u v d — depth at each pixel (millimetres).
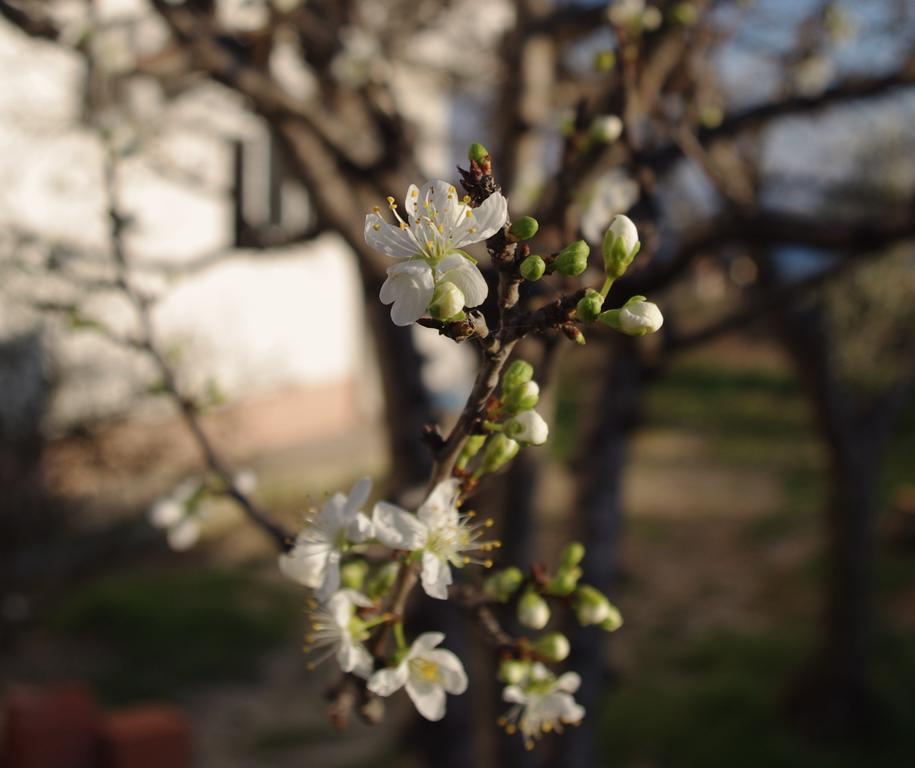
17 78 4852
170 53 3717
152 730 4797
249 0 3318
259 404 11336
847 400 6879
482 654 3346
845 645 6891
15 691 5215
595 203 2508
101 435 6535
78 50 3244
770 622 8586
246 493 2277
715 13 3445
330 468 11844
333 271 12812
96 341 6273
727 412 17969
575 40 3998
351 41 3547
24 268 2951
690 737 6445
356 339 13469
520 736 3312
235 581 8812
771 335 6520
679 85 3508
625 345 3672
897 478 12852
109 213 2586
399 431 3684
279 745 6191
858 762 6418
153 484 6957
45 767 4719
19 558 6621
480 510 3277
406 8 4586
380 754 5953
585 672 3605
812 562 9898
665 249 3199
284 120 3312
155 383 2350
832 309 6734
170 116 4145
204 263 3436
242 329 10867
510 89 3467
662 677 7414
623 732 6473
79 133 4141
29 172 4797
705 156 3219
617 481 3875
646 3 2922
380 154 3232
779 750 6348
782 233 2875
